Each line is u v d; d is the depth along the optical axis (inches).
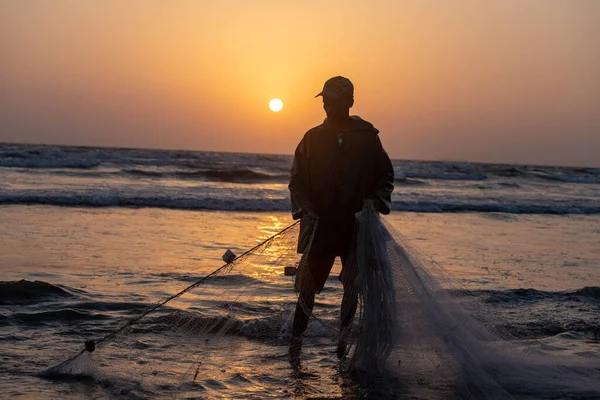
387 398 139.3
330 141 164.4
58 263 308.3
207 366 158.1
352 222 164.1
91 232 445.1
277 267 173.2
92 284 257.4
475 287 281.1
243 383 146.9
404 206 842.2
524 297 254.7
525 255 424.8
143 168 1578.5
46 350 165.3
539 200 1095.0
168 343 175.2
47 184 974.4
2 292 224.5
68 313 202.5
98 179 1189.1
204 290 221.6
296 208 165.9
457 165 2432.3
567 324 208.1
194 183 1220.5
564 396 139.6
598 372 153.3
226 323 189.2
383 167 166.6
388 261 153.9
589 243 524.7
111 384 141.0
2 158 1428.4
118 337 175.9
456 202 943.7
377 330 151.9
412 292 151.6
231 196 835.4
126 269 299.6
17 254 329.4
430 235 531.5
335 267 317.4
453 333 149.6
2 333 179.5
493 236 549.0
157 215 608.4
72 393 135.4
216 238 453.1
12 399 130.1
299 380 150.1
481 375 146.0
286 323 193.5
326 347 179.5
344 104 164.6
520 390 142.5
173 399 134.0
